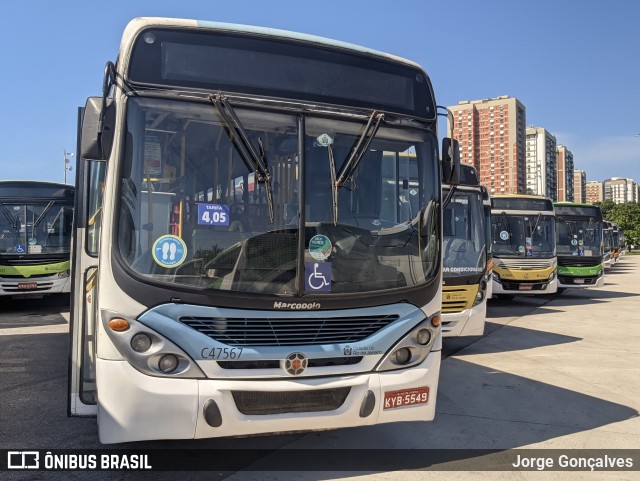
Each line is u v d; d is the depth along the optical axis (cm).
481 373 764
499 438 512
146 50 379
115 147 365
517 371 777
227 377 357
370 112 431
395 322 405
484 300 912
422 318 418
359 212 411
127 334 349
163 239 362
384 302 402
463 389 680
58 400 606
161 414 348
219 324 359
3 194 1381
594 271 1783
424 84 466
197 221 369
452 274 889
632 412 596
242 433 361
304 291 379
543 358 868
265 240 379
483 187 1107
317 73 421
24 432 505
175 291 354
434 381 422
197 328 356
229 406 355
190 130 379
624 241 6128
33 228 1384
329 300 382
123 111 366
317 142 407
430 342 423
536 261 1515
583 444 502
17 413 560
